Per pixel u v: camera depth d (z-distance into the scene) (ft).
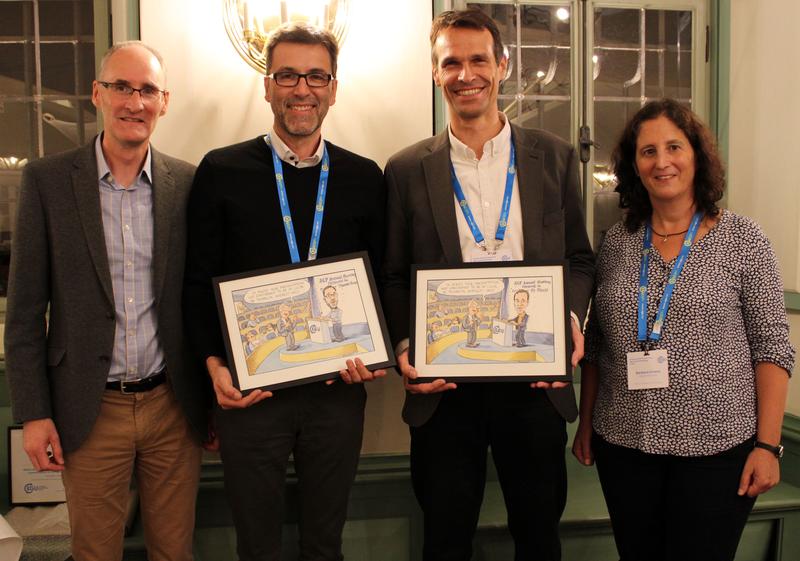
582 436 6.03
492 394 5.53
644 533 5.33
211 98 6.94
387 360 5.34
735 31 8.41
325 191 5.63
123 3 6.96
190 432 5.77
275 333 5.32
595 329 5.85
